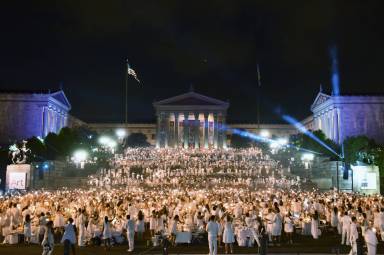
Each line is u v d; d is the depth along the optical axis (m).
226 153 132.12
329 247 40.28
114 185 92.75
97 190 80.38
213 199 60.41
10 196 71.38
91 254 37.53
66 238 32.47
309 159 120.19
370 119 152.38
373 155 105.62
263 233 33.12
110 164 114.31
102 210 49.00
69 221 33.06
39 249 40.00
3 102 150.88
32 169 89.88
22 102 151.00
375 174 95.25
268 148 153.75
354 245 33.06
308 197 64.88
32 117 150.38
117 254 37.53
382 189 99.25
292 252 37.59
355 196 67.62
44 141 125.56
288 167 109.88
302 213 52.16
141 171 106.69
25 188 86.19
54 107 160.88
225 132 191.62
